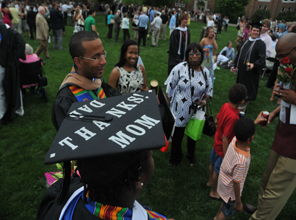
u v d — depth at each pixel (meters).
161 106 1.01
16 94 4.13
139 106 0.89
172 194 2.90
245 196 2.91
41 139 3.87
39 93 5.14
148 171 0.87
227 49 8.72
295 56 1.84
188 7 44.06
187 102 2.97
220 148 2.58
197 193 2.93
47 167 3.25
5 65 3.89
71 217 0.78
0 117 4.21
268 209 2.16
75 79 1.37
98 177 0.72
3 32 3.79
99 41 1.36
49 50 9.31
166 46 11.30
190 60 2.89
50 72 6.94
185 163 3.46
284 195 2.10
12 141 3.77
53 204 0.90
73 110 0.92
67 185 0.83
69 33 13.23
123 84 2.84
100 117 0.85
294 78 1.88
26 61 4.51
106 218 0.74
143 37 11.02
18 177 3.04
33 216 2.53
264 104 5.76
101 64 1.37
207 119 3.05
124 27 11.14
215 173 2.69
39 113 4.64
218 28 19.23
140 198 2.83
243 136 1.97
